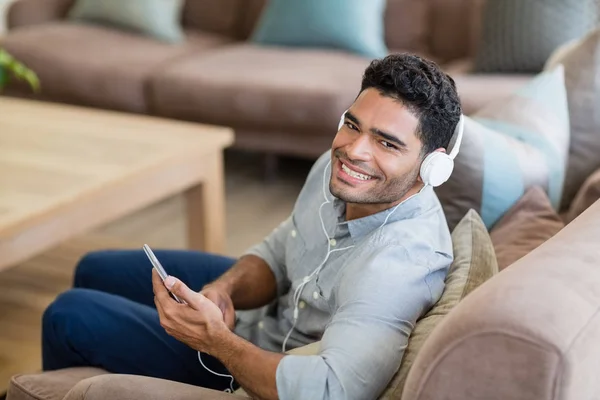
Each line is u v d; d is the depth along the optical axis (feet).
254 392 4.35
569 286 3.55
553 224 6.08
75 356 5.78
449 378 3.49
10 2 17.56
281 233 6.01
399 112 4.42
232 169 14.46
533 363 3.28
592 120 7.47
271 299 6.01
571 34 11.96
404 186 4.60
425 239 4.74
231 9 16.20
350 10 14.23
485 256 5.11
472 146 6.19
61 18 16.49
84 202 8.06
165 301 4.63
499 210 6.32
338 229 5.05
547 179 6.72
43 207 7.52
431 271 4.63
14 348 8.86
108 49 14.48
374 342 4.21
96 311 5.76
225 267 6.60
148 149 9.23
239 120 12.93
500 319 3.34
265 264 5.94
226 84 12.84
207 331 4.52
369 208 4.84
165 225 12.21
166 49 14.85
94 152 9.11
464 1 14.42
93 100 13.99
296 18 14.57
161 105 13.43
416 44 14.80
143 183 8.82
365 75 4.61
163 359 5.67
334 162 4.71
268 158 13.69
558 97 7.34
